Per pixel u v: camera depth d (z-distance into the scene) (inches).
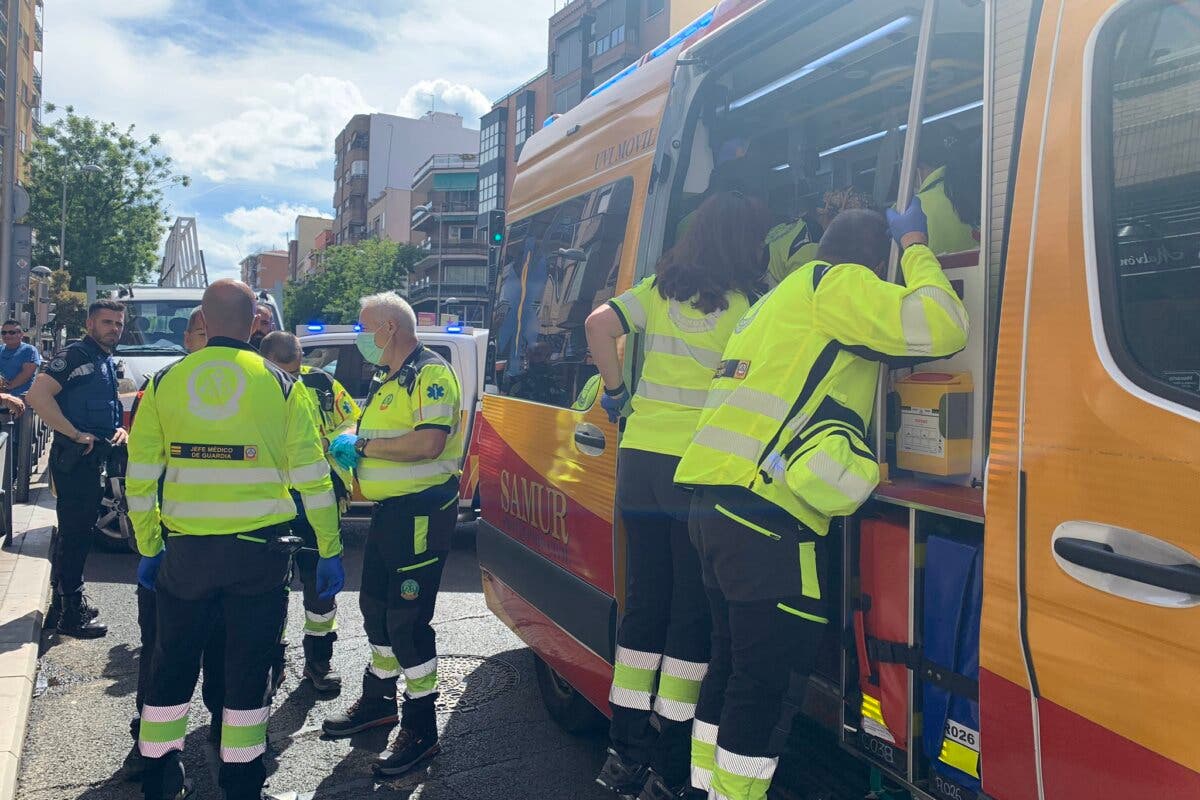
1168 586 52.2
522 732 157.9
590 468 128.5
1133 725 54.8
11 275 513.7
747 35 108.4
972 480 79.7
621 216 130.3
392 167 4037.9
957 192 98.4
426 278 3184.1
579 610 128.5
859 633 87.7
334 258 2886.3
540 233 164.6
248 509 115.8
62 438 199.6
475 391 317.7
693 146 131.9
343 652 199.8
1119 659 55.7
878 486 83.9
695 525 90.9
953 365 82.4
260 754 119.3
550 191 162.2
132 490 119.0
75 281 1871.3
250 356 121.0
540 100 2226.9
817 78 125.2
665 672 105.0
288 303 3002.0
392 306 146.3
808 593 84.9
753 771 85.9
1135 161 59.7
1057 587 60.2
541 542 146.3
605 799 134.2
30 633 185.2
